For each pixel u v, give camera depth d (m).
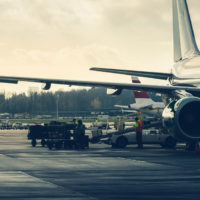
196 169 20.55
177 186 15.30
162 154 30.12
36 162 24.02
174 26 48.03
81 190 14.45
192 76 38.59
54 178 17.41
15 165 22.36
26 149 36.16
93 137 43.06
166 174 18.67
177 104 28.89
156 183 16.03
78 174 18.69
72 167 21.42
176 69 42.00
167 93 34.12
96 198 12.98
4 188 14.85
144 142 38.53
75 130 37.75
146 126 41.09
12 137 64.25
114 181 16.58
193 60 41.16
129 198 12.99
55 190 14.44
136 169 20.55
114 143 38.81
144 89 33.44
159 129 42.50
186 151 33.38
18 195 13.45
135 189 14.66
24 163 23.44
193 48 44.38
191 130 29.42
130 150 34.84
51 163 23.44
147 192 14.06
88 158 26.72
